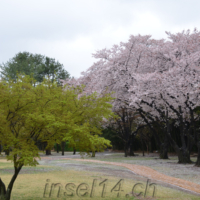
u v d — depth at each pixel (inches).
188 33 850.1
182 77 673.0
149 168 681.6
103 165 768.3
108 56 886.4
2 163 825.5
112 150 2041.1
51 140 289.4
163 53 816.3
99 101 319.9
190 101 744.3
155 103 828.0
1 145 284.5
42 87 289.6
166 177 522.3
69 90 322.3
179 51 824.3
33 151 266.4
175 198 329.4
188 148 833.5
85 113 307.0
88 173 563.8
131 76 799.1
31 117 261.7
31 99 279.1
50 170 618.2
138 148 1892.2
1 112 265.0
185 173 587.5
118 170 634.2
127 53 807.1
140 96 741.3
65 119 273.4
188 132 806.5
